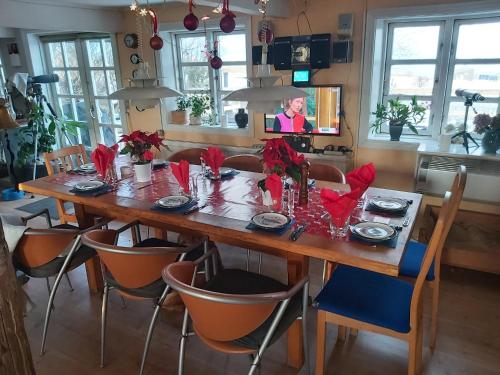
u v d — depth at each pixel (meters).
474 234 2.92
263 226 1.91
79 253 2.34
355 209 2.17
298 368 2.06
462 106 3.55
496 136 3.07
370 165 2.09
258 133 4.26
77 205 2.66
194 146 4.71
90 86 5.62
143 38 4.66
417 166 3.34
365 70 3.51
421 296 1.72
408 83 3.73
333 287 1.88
